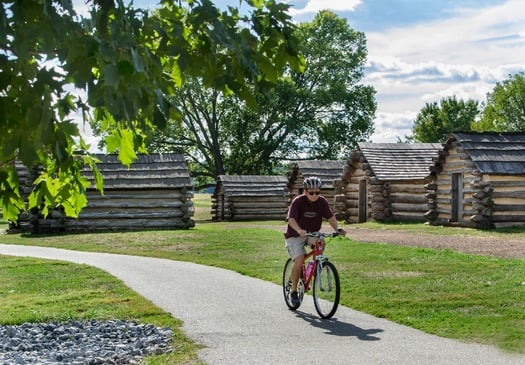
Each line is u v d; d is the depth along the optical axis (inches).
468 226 1048.2
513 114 2935.5
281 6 186.2
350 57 2566.4
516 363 290.5
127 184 1224.2
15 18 155.7
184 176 1256.8
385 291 474.9
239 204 1827.0
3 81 168.7
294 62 191.0
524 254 669.3
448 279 518.9
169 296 485.4
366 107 2551.7
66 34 149.2
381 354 308.3
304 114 2536.9
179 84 196.5
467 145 1052.5
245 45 176.9
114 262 724.7
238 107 2486.5
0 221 1838.1
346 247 761.0
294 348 323.0
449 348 318.7
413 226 1130.7
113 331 371.2
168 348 327.9
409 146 1432.1
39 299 481.7
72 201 236.1
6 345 340.2
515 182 1012.5
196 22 174.1
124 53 151.2
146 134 213.3
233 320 394.3
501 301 426.9
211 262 699.4
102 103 147.7
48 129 152.4
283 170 2687.0
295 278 420.2
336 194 1513.3
